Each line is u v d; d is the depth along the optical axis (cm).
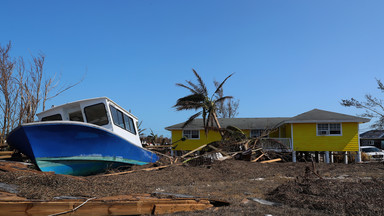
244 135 2197
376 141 4466
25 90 1488
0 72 1430
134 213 509
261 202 603
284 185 716
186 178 1024
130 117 1423
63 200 495
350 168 1433
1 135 1400
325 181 729
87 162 1108
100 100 1188
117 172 1175
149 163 1409
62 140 1026
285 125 3162
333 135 2755
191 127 3122
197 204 547
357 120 2688
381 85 3222
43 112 1231
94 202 493
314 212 523
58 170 1047
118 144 1204
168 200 539
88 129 1060
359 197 594
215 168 1277
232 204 579
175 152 3136
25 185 617
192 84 2938
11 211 456
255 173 1212
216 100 2869
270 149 2270
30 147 983
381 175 1111
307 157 2917
